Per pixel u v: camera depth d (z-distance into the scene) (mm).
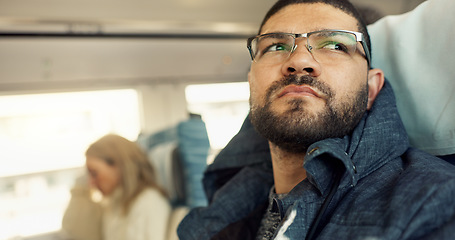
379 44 766
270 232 688
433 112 660
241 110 4203
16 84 3322
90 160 1618
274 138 636
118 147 1614
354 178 535
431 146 669
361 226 483
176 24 3062
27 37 2965
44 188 3396
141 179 1624
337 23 663
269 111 628
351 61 635
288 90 617
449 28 641
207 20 3109
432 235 421
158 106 3842
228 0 2988
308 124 595
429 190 449
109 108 3676
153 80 3820
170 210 1615
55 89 3465
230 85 4133
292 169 696
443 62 648
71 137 3539
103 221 1785
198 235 808
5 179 3293
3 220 3221
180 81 3922
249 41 727
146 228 1515
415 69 691
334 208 571
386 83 687
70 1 2730
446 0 656
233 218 813
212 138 4086
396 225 440
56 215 3373
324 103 604
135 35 3289
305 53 620
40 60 3297
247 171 874
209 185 958
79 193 1854
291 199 581
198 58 3867
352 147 596
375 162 595
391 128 614
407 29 714
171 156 1826
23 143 3379
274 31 686
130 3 2859
